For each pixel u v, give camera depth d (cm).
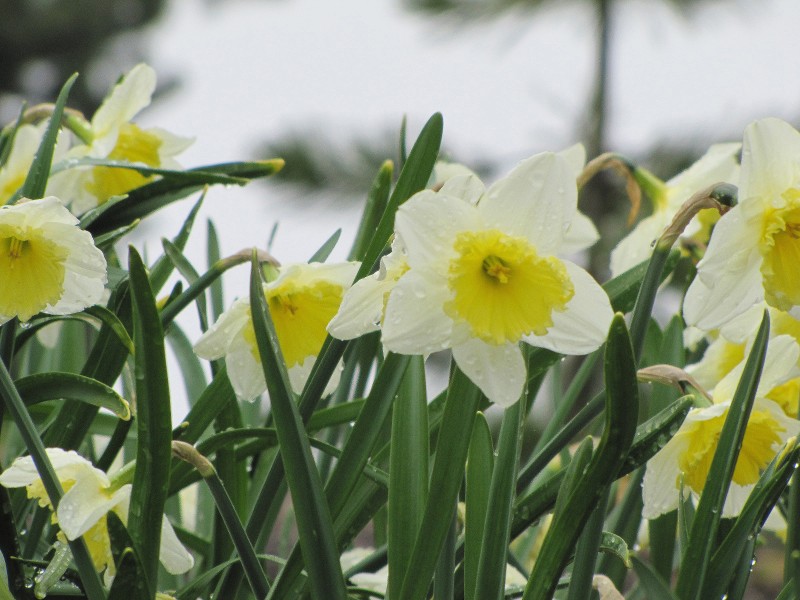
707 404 157
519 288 152
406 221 151
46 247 157
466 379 152
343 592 150
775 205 152
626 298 166
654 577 150
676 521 168
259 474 175
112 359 167
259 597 153
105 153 179
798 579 152
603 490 149
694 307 153
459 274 151
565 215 153
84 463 154
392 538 153
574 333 152
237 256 165
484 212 153
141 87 180
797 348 160
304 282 163
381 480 157
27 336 167
